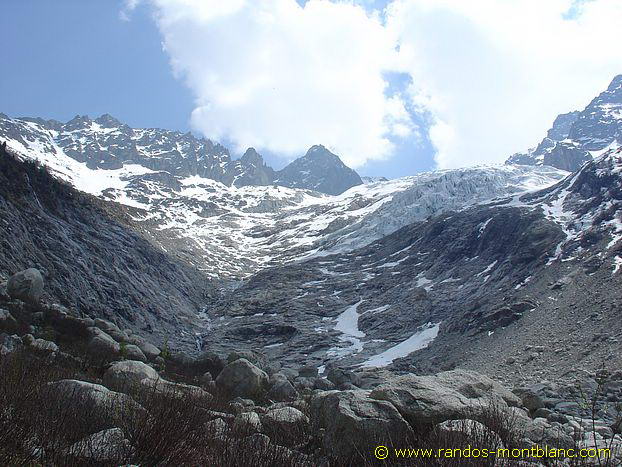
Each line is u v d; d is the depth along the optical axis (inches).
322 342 3494.1
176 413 396.2
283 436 479.5
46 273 2674.7
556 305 2527.1
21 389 381.4
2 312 1025.5
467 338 2721.5
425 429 418.6
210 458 357.7
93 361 893.8
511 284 3117.6
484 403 461.4
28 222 2989.7
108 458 332.8
